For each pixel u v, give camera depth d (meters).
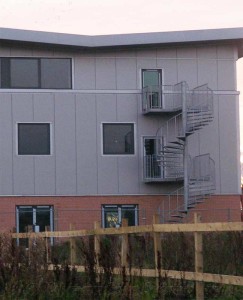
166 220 47.22
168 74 48.66
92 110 48.12
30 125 47.53
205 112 46.78
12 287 16.94
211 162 47.88
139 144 48.34
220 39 47.75
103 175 48.12
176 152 46.62
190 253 16.83
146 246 18.20
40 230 47.22
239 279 13.83
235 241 17.28
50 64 47.88
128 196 48.16
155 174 48.09
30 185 47.41
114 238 18.31
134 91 48.44
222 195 48.78
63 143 47.81
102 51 48.28
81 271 19.41
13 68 47.47
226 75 49.19
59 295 16.81
